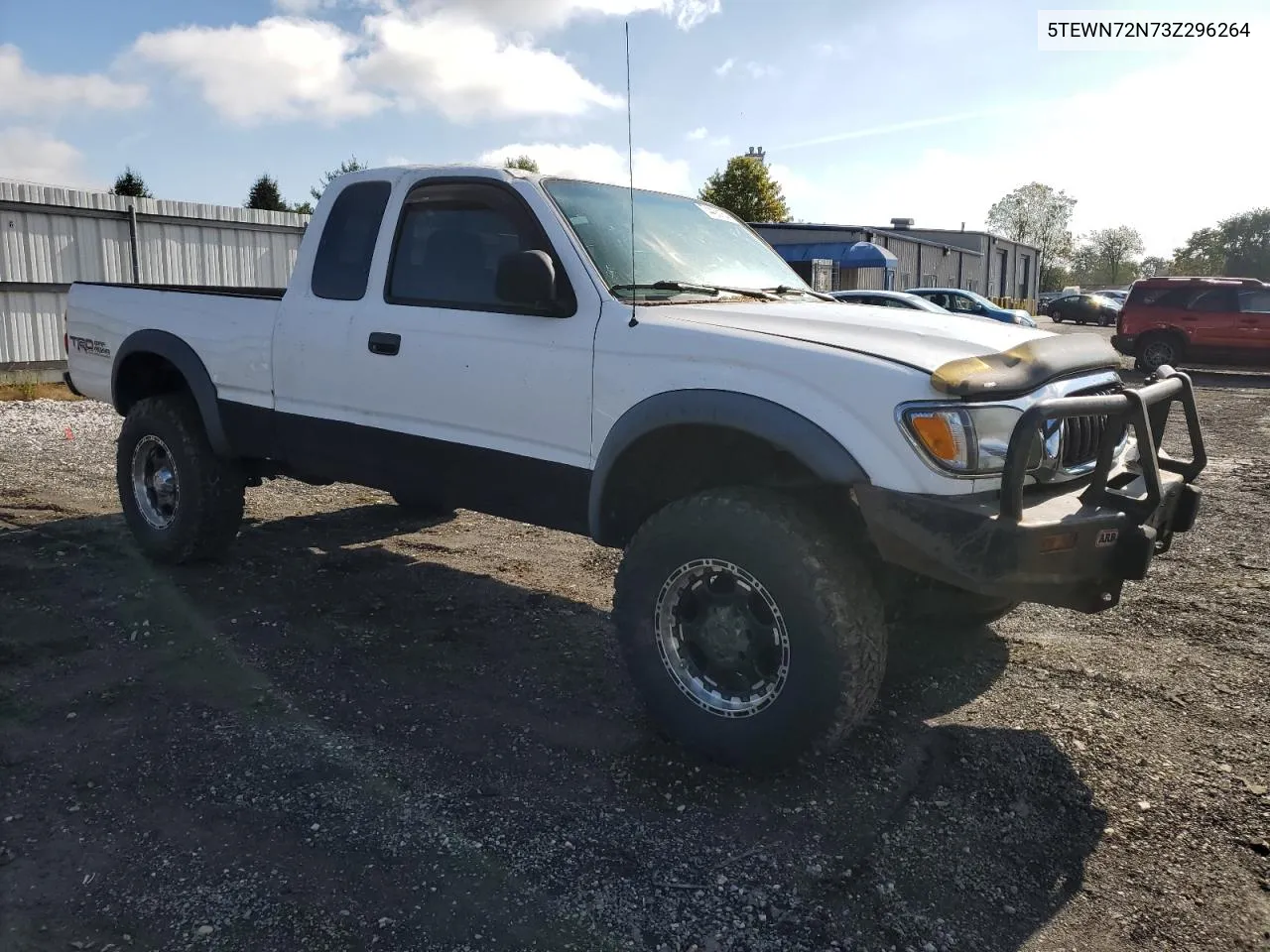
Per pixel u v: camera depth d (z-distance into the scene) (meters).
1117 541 3.04
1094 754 3.37
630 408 3.41
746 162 42.34
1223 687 3.93
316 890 2.55
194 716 3.55
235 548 5.74
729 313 3.50
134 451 5.35
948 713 3.68
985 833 2.88
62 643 4.22
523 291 3.47
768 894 2.56
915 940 2.40
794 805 3.01
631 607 3.35
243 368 4.81
